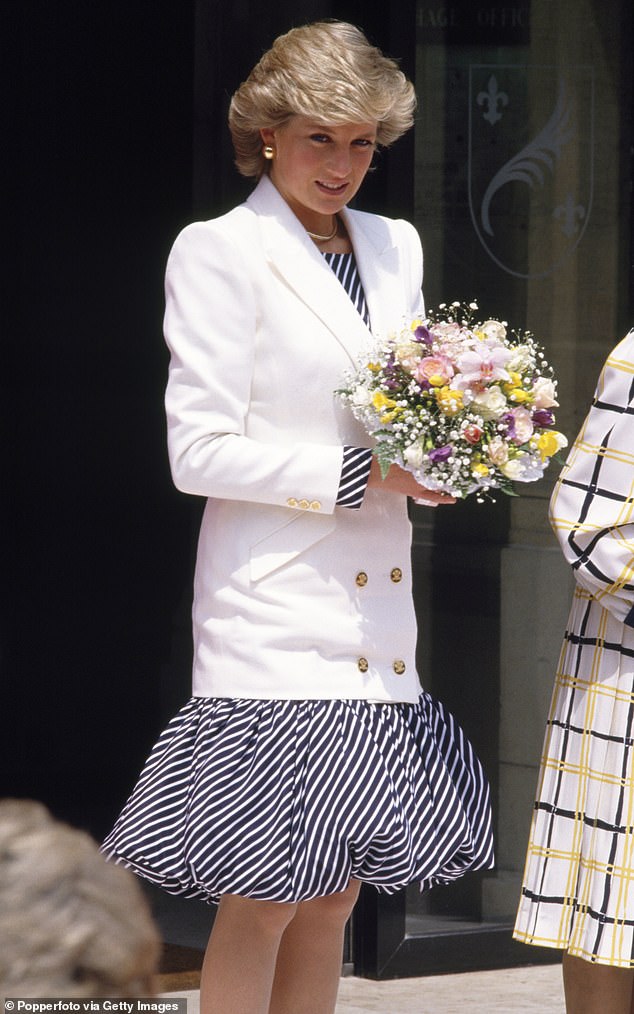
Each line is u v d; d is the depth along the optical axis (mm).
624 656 9789
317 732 8984
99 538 20766
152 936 3867
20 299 20938
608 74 14164
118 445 20672
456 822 9312
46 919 3736
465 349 8797
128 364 20656
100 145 20422
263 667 9062
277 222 9242
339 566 9172
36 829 3893
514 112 13953
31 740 20828
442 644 14102
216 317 9023
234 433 9055
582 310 14312
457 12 13734
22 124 20656
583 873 9883
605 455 9875
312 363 9078
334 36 9109
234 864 8734
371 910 13531
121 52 19891
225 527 9297
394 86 9180
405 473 9008
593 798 9828
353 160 9211
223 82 17641
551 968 14102
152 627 20391
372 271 9570
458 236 13898
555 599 14234
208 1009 9406
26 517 20984
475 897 13992
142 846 9016
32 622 20812
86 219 20703
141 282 20516
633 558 9672
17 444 20891
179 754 9250
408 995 13156
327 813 8836
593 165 14203
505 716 14195
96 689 20719
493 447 8641
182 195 19734
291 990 9820
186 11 18891
